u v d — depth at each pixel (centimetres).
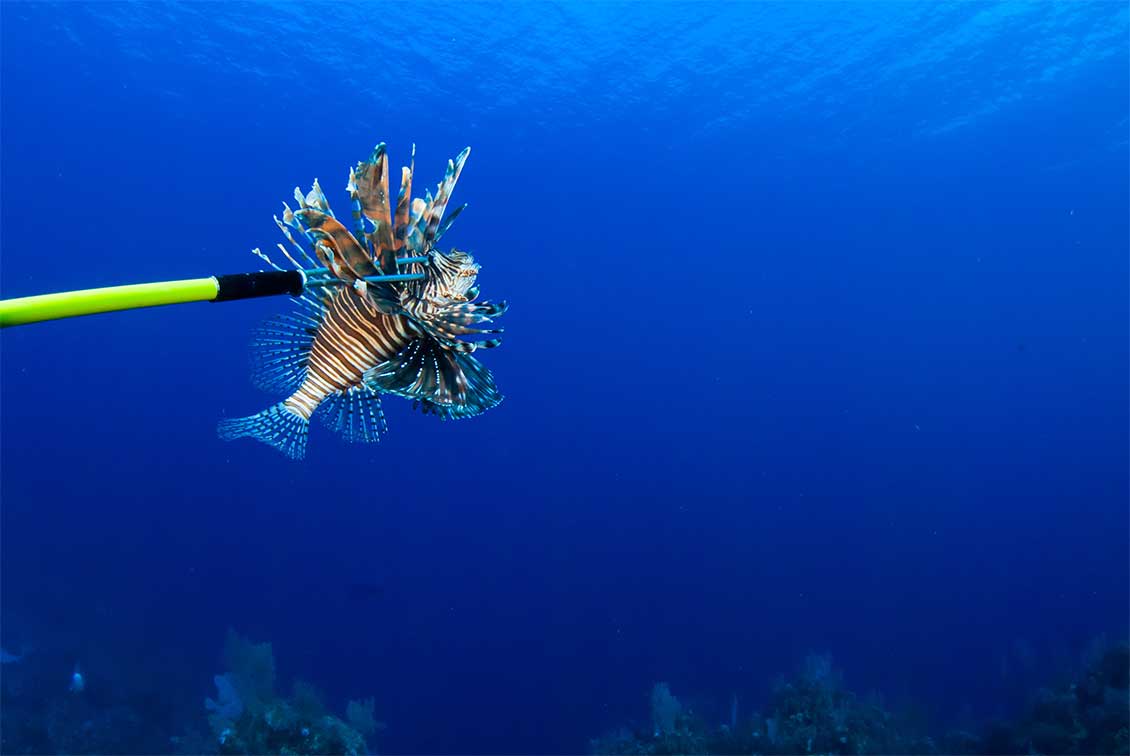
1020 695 2102
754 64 2956
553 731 2295
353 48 3080
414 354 194
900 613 3619
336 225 171
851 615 3597
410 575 4834
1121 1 2427
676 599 4006
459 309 195
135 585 3397
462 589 4475
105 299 110
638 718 2278
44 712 1677
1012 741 1338
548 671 2905
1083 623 3322
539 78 3206
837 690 1460
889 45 2758
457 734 2289
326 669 2706
